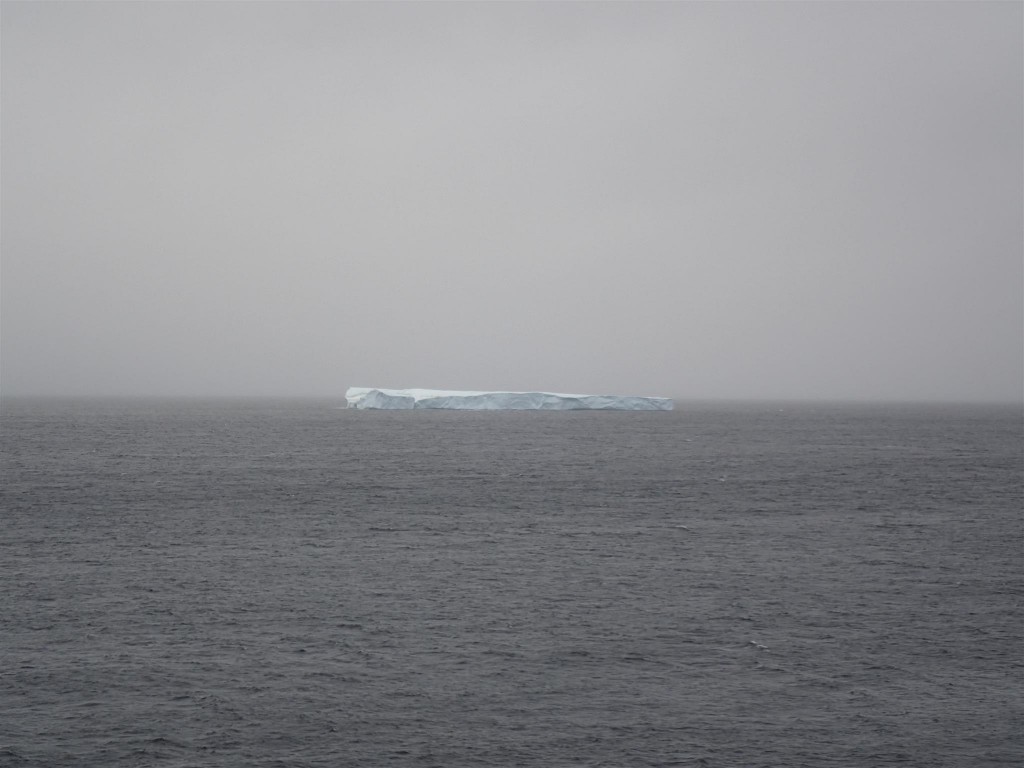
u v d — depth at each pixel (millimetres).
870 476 96500
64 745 25656
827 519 65438
